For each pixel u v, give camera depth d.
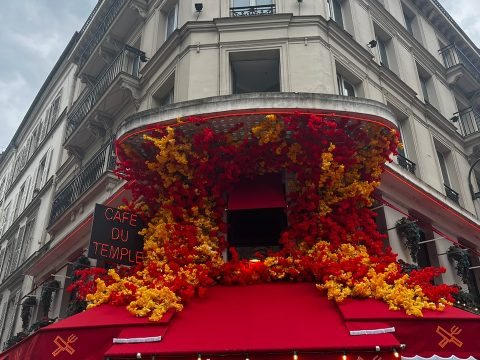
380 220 8.84
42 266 14.42
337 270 6.38
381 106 7.37
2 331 17.05
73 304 10.38
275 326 5.51
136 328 5.64
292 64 9.46
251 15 9.97
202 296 6.48
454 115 14.67
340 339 5.17
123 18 13.96
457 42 17.33
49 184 17.72
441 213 10.42
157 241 7.43
